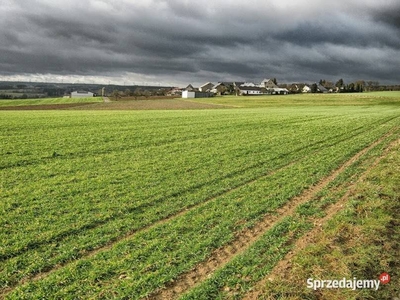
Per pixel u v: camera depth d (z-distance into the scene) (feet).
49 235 40.32
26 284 31.17
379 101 448.24
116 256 36.01
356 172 69.26
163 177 65.05
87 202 51.24
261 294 29.50
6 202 50.49
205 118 178.60
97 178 63.77
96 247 38.32
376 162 77.30
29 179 62.44
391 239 37.52
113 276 32.53
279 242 39.11
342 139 111.24
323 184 62.39
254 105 394.52
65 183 60.64
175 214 48.26
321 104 404.77
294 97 560.20
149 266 34.01
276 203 51.72
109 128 130.31
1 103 449.06
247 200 53.16
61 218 45.21
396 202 47.67
